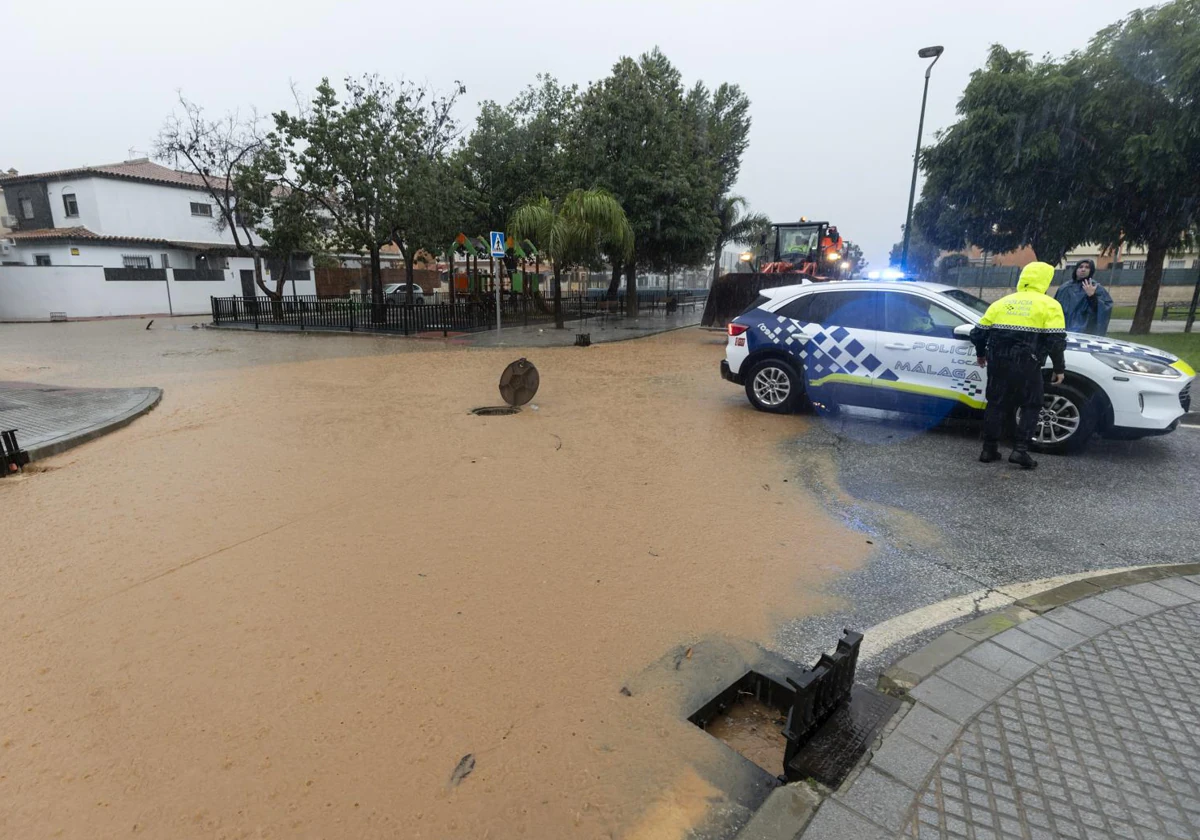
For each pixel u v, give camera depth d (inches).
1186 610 129.6
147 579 147.4
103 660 116.3
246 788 86.9
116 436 286.4
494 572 150.2
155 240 1266.0
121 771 90.1
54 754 93.5
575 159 922.1
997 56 706.8
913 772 88.2
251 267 1391.5
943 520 182.9
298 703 104.1
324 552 161.5
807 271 733.3
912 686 106.6
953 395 262.1
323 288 1582.2
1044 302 216.2
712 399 367.2
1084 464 233.8
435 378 452.4
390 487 212.2
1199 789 84.5
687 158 949.2
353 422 310.3
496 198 1012.5
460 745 94.7
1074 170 652.1
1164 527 176.4
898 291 282.5
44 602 137.3
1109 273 1419.8
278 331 847.1
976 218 802.2
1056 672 110.0
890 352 275.9
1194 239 660.1
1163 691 104.5
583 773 89.5
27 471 234.8
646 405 350.6
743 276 675.4
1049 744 93.0
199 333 848.9
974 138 689.6
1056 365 219.0
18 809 83.6
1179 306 984.3
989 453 236.1
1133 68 584.7
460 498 201.6
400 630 125.6
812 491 208.1
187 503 197.9
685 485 214.2
